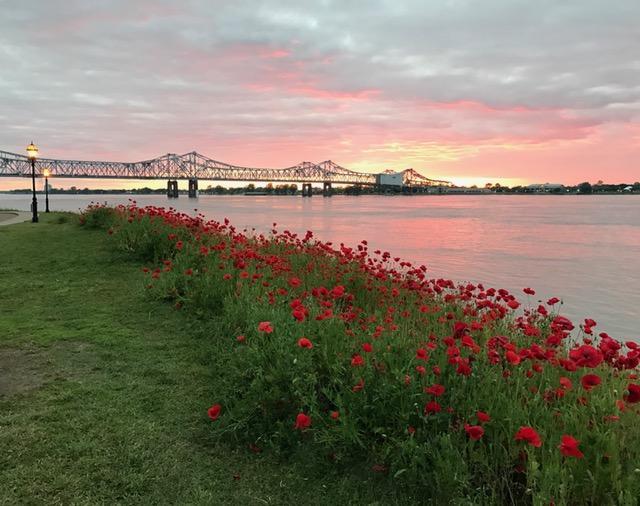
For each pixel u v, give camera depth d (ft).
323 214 235.61
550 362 10.96
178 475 9.23
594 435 8.13
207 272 21.88
